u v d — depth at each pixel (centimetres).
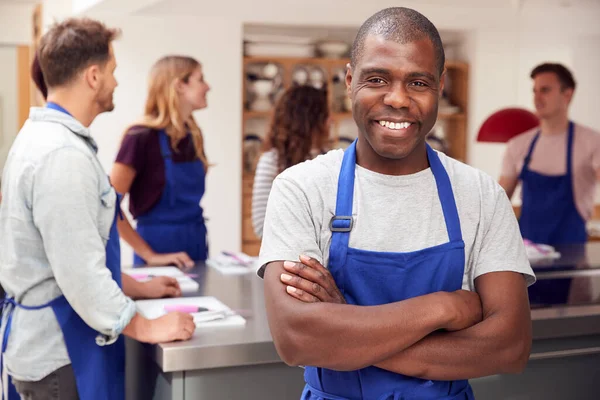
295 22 546
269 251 122
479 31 589
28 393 187
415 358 117
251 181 571
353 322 113
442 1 436
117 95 523
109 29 194
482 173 128
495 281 121
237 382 182
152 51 527
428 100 115
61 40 184
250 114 578
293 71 589
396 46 113
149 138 298
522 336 120
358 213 121
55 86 188
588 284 235
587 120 597
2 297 208
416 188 122
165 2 482
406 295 121
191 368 174
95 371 184
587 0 438
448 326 116
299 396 187
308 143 307
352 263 120
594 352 201
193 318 190
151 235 304
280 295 118
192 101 304
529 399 197
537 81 380
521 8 448
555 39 590
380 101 115
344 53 599
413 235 121
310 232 122
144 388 204
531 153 390
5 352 187
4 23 619
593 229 493
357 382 123
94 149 192
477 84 594
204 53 539
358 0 449
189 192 310
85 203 174
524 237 397
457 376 117
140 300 218
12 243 179
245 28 594
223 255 299
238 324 193
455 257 121
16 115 635
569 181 380
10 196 179
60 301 182
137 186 303
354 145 127
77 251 172
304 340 115
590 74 594
